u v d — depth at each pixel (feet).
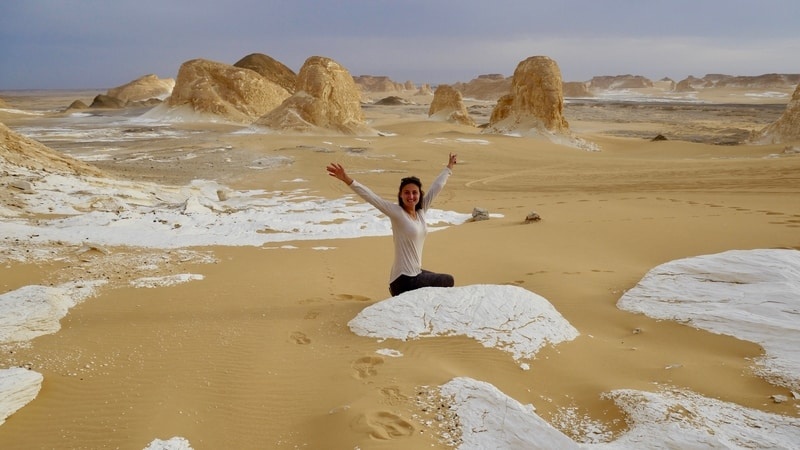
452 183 82.69
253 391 14.42
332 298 23.89
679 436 11.54
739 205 51.80
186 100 214.90
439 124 219.82
